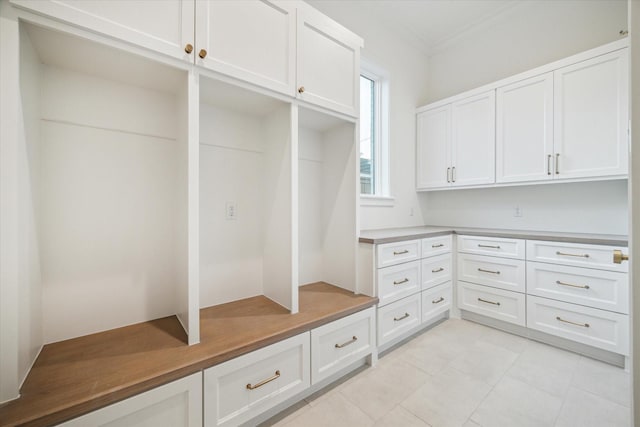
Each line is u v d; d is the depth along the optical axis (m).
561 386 1.62
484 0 2.60
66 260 1.24
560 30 2.51
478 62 3.04
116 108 1.35
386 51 2.88
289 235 1.59
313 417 1.40
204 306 1.66
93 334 1.30
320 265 2.23
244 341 1.24
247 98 1.52
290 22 1.53
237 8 1.33
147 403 0.97
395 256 2.04
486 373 1.76
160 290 1.50
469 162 2.76
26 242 0.98
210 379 1.11
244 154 1.80
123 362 1.07
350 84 1.87
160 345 1.20
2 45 0.86
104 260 1.34
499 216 2.87
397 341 2.15
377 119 2.97
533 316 2.17
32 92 1.06
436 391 1.59
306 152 2.12
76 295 1.27
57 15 0.92
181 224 1.36
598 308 1.88
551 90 2.24
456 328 2.43
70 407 0.84
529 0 2.61
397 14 2.77
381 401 1.51
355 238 1.95
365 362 1.87
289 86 1.53
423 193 3.36
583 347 1.97
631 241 0.69
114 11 1.02
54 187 1.21
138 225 1.43
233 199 1.76
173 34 1.15
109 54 1.09
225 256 1.74
